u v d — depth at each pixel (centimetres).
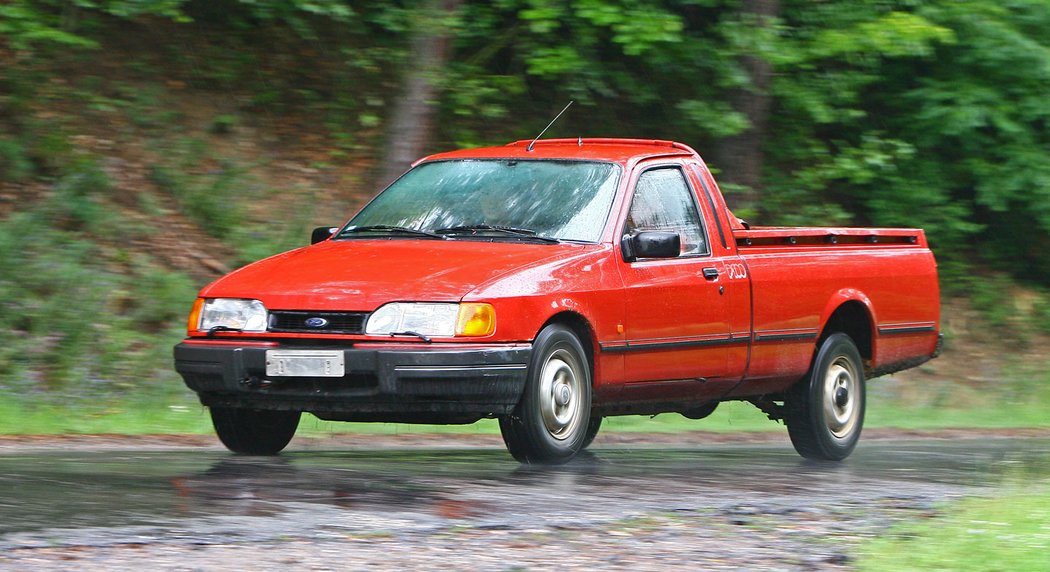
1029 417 4834
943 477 2570
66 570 1401
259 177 5000
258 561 1468
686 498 2064
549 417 2353
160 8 4488
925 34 5038
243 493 1931
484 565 1499
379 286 2302
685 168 2816
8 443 2802
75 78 5009
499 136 5612
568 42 5119
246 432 2544
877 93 5819
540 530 1716
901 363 3234
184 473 2170
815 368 2972
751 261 2820
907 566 1550
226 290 2394
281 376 2275
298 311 2308
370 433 3350
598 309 2452
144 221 4516
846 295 3033
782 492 2206
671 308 2605
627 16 4806
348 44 5609
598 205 2605
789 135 5716
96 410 3488
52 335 3822
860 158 5619
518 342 2289
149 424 3331
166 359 3891
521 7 5088
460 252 2452
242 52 5519
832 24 5256
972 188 5922
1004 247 6212
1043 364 5597
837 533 1789
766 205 5603
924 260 3306
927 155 5841
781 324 2861
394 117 4559
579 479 2239
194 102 5234
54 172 4591
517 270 2347
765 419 4206
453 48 5181
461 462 2505
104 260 4247
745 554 1627
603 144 2906
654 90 5512
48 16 4731
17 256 4050
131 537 1570
